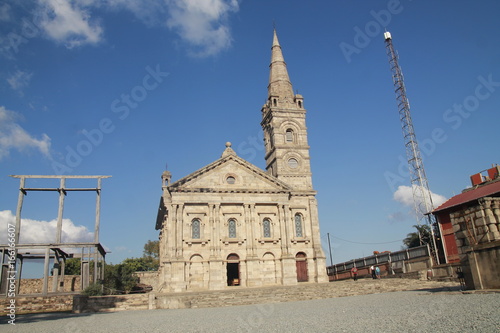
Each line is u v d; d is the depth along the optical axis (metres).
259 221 59.88
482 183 51.78
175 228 55.47
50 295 41.81
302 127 71.06
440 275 47.47
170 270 53.72
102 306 38.31
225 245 57.19
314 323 19.11
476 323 14.67
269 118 72.50
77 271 92.69
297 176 68.00
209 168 59.12
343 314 22.14
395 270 59.31
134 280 56.81
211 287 53.97
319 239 62.00
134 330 20.89
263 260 58.50
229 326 20.52
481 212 27.48
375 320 18.20
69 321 28.14
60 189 44.75
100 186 45.97
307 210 63.19
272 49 78.38
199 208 57.62
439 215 53.97
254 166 60.84
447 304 21.44
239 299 40.31
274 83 75.19
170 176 59.16
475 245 27.23
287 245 59.19
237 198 58.91
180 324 22.75
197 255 55.94
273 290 44.09
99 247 46.91
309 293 42.31
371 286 44.66
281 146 68.94
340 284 46.62
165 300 39.59
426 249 53.62
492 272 26.23
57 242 43.69
